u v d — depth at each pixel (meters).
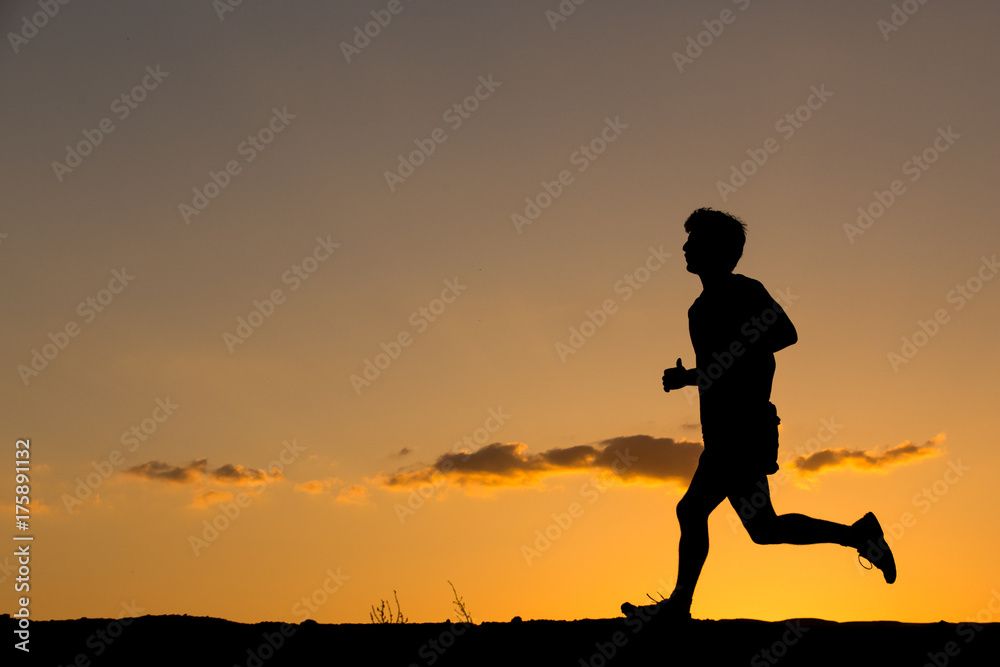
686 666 6.05
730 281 6.28
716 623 6.95
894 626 6.86
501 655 6.63
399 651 6.99
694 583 6.25
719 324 6.20
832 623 6.99
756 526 6.05
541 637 6.99
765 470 6.04
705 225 6.39
